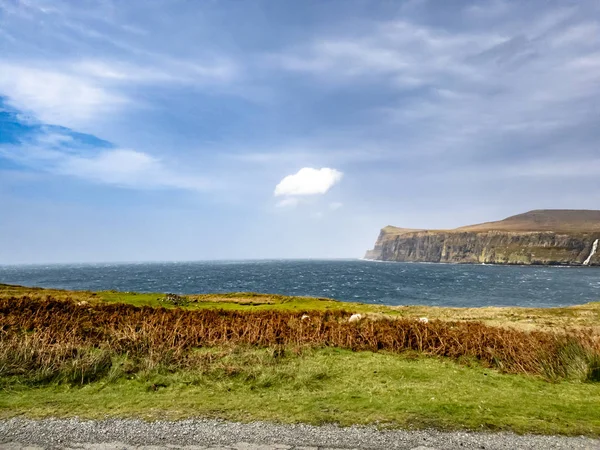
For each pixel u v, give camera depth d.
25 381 9.77
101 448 6.36
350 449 6.45
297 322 16.81
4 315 16.83
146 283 92.38
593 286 95.12
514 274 151.50
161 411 8.05
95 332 14.39
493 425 7.50
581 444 6.73
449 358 13.28
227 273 146.25
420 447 6.54
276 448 6.43
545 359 12.09
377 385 10.08
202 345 13.84
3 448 6.31
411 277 122.88
